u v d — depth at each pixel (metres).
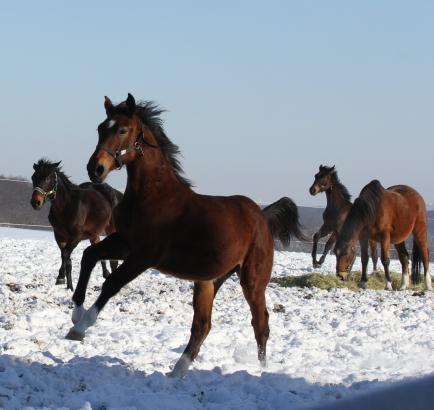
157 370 10.54
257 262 11.05
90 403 8.10
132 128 10.10
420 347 14.16
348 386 10.07
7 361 9.88
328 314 18.39
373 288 26.72
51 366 9.92
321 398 9.11
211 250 10.18
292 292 23.39
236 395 8.96
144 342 13.20
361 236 25.78
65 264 22.42
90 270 10.09
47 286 21.98
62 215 22.80
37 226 52.59
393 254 52.09
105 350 12.10
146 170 10.11
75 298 9.95
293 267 34.28
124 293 21.00
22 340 11.88
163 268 10.25
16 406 7.80
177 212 10.13
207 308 10.70
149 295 20.50
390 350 13.70
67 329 14.05
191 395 9.06
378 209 25.19
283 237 12.77
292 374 10.70
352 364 12.20
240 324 16.06
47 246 37.59
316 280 25.58
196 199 10.44
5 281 22.45
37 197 22.36
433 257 51.38
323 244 52.44
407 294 24.38
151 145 10.23
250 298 11.15
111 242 10.23
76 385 9.10
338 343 14.29
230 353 12.53
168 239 10.08
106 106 10.51
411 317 18.45
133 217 10.03
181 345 13.24
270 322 16.78
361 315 18.17
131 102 10.16
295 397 8.85
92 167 9.97
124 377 9.75
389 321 17.69
